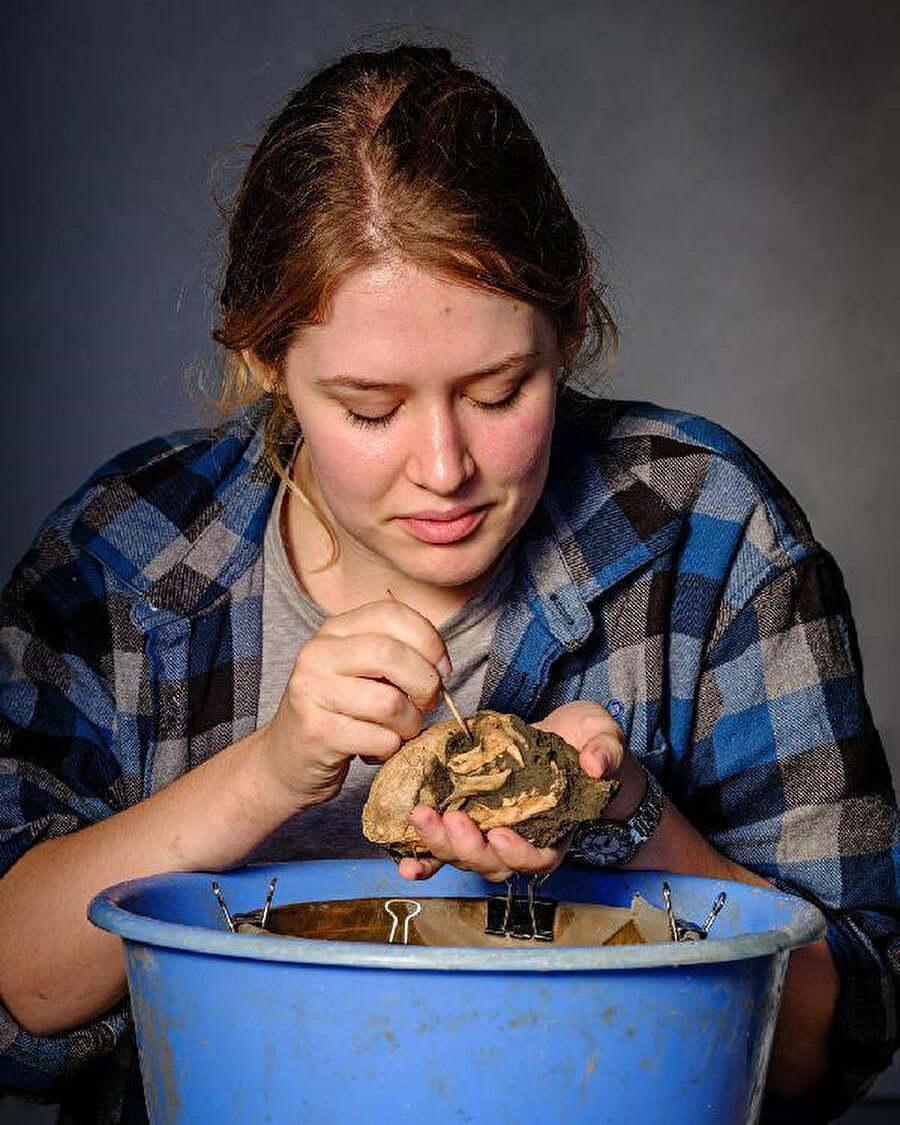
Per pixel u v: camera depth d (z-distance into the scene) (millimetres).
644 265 3715
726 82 3711
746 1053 1272
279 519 1666
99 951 1497
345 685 1371
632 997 1221
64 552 1706
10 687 1666
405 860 1340
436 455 1405
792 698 1634
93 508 1701
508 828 1330
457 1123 1218
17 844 1579
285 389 1531
